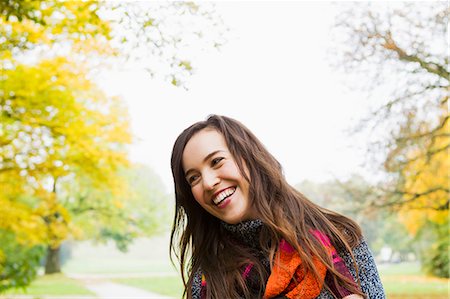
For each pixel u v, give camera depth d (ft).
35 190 23.62
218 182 5.56
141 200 87.40
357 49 32.32
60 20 14.29
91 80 20.63
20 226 23.07
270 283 5.39
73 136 21.85
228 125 5.86
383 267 120.78
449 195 37.99
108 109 24.91
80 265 176.45
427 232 67.10
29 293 60.49
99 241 122.01
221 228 6.22
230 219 5.62
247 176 5.64
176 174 6.01
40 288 70.08
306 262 5.35
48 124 20.97
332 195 51.31
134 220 88.58
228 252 5.91
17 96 19.70
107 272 127.54
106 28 13.32
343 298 5.30
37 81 19.39
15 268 22.54
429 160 35.50
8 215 22.70
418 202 38.70
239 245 5.90
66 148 22.81
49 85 19.93
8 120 20.35
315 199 69.82
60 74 19.83
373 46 31.86
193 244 6.26
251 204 5.65
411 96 32.81
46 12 13.38
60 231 26.61
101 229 119.65
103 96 24.56
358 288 5.34
